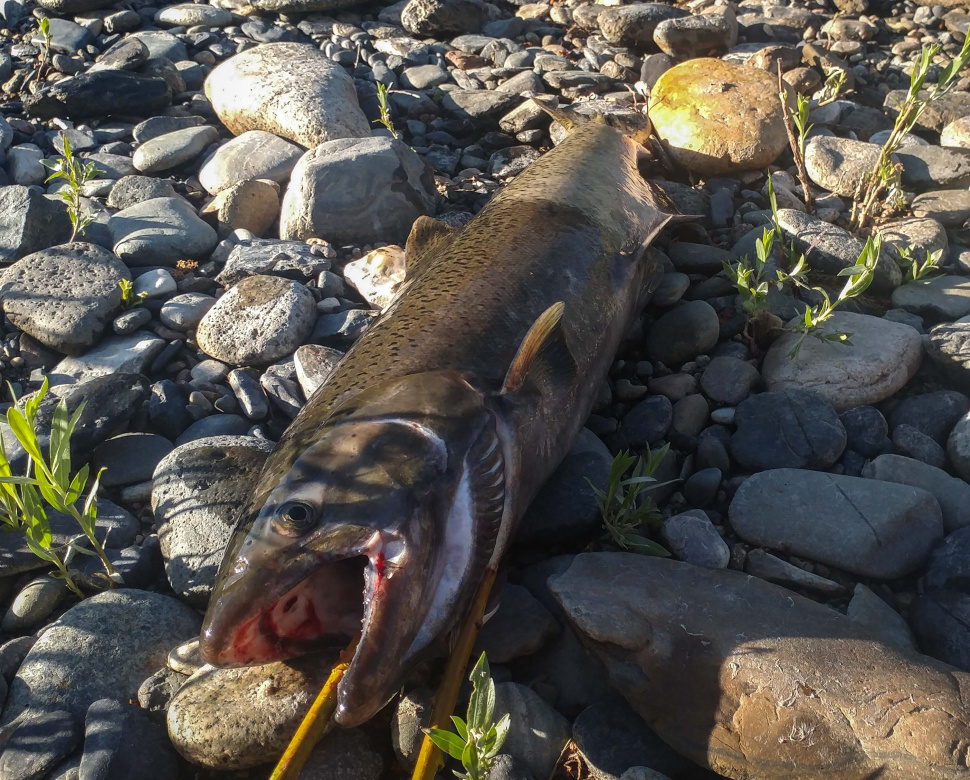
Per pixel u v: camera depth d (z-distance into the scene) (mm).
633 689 437
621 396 644
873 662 420
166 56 1083
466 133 992
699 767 427
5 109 1007
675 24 1049
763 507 539
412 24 1137
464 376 488
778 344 653
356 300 735
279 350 663
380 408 453
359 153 792
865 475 566
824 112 941
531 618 478
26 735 438
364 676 391
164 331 695
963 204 789
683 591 470
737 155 852
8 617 509
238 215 804
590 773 430
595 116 906
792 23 1119
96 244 750
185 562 510
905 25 1121
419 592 413
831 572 520
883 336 632
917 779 379
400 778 429
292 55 958
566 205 667
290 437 468
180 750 433
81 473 493
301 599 433
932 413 598
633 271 672
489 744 362
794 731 401
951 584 495
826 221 810
